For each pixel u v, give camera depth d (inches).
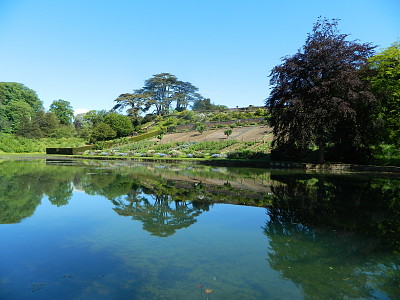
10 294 101.6
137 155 1359.5
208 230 183.5
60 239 163.6
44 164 860.6
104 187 367.9
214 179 467.8
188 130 2128.4
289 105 703.7
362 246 156.6
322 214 227.1
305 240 165.6
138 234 173.9
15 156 1419.8
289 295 103.0
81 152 1662.2
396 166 639.1
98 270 123.4
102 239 163.9
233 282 113.5
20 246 152.1
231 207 251.6
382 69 659.4
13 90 2822.3
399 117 626.8
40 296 100.3
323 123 646.5
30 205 256.2
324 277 119.2
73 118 3383.4
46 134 2317.9
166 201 276.8
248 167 774.5
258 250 148.9
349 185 393.4
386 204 266.8
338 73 633.0
